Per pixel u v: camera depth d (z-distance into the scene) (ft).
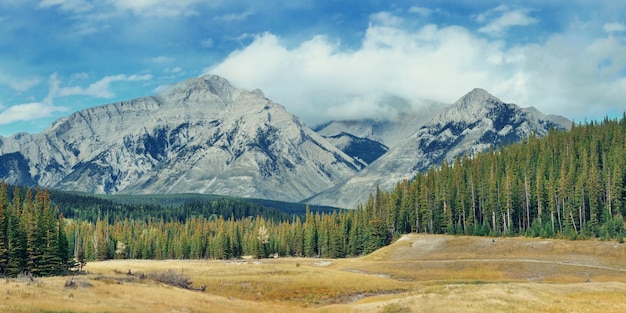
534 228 501.56
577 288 239.50
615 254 404.16
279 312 222.69
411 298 221.05
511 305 187.52
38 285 200.34
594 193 495.00
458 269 387.96
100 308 171.94
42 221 358.84
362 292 294.05
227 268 376.07
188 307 201.46
